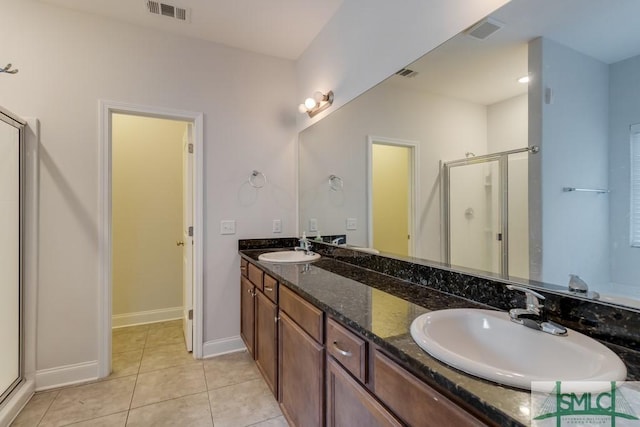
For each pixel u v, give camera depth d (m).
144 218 3.28
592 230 0.91
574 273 0.95
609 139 0.88
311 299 1.31
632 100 0.84
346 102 2.10
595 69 0.91
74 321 2.12
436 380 0.68
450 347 0.92
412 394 0.78
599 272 0.90
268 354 1.89
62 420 1.73
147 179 3.30
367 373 0.97
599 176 0.90
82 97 2.14
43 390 2.01
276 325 1.75
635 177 0.83
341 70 2.15
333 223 2.29
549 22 1.01
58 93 2.08
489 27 1.18
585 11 0.94
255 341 2.16
